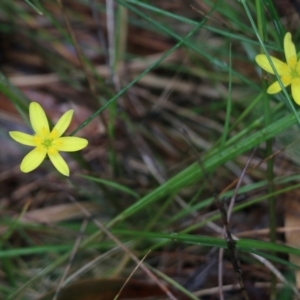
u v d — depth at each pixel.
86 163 0.54
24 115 0.52
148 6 0.51
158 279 0.52
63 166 0.48
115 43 0.57
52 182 0.56
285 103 0.50
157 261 0.55
